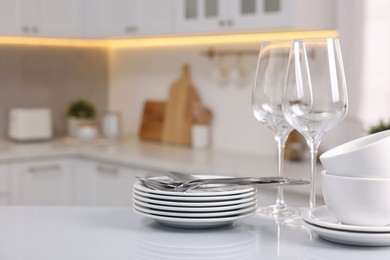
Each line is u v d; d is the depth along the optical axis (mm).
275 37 3412
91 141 4012
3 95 4137
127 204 3486
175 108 3973
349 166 1141
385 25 2746
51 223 1311
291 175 2768
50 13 3928
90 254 1087
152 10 3650
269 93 1398
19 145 3840
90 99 4508
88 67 4488
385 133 1231
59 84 4363
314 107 1245
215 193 1242
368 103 2820
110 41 4555
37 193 3641
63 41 4363
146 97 4297
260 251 1119
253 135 3604
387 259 1072
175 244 1157
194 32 3402
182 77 3965
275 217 1390
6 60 4133
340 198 1149
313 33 3225
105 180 3619
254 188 1321
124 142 4086
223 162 3223
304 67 1245
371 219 1142
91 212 1424
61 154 3711
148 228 1275
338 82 1241
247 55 3604
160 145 3951
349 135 2893
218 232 1253
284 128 1406
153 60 4223
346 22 2877
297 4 2885
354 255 1095
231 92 3715
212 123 3834
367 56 2812
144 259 1061
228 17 3199
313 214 1264
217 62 3770
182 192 1241
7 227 1273
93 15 4023
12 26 3787
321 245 1161
